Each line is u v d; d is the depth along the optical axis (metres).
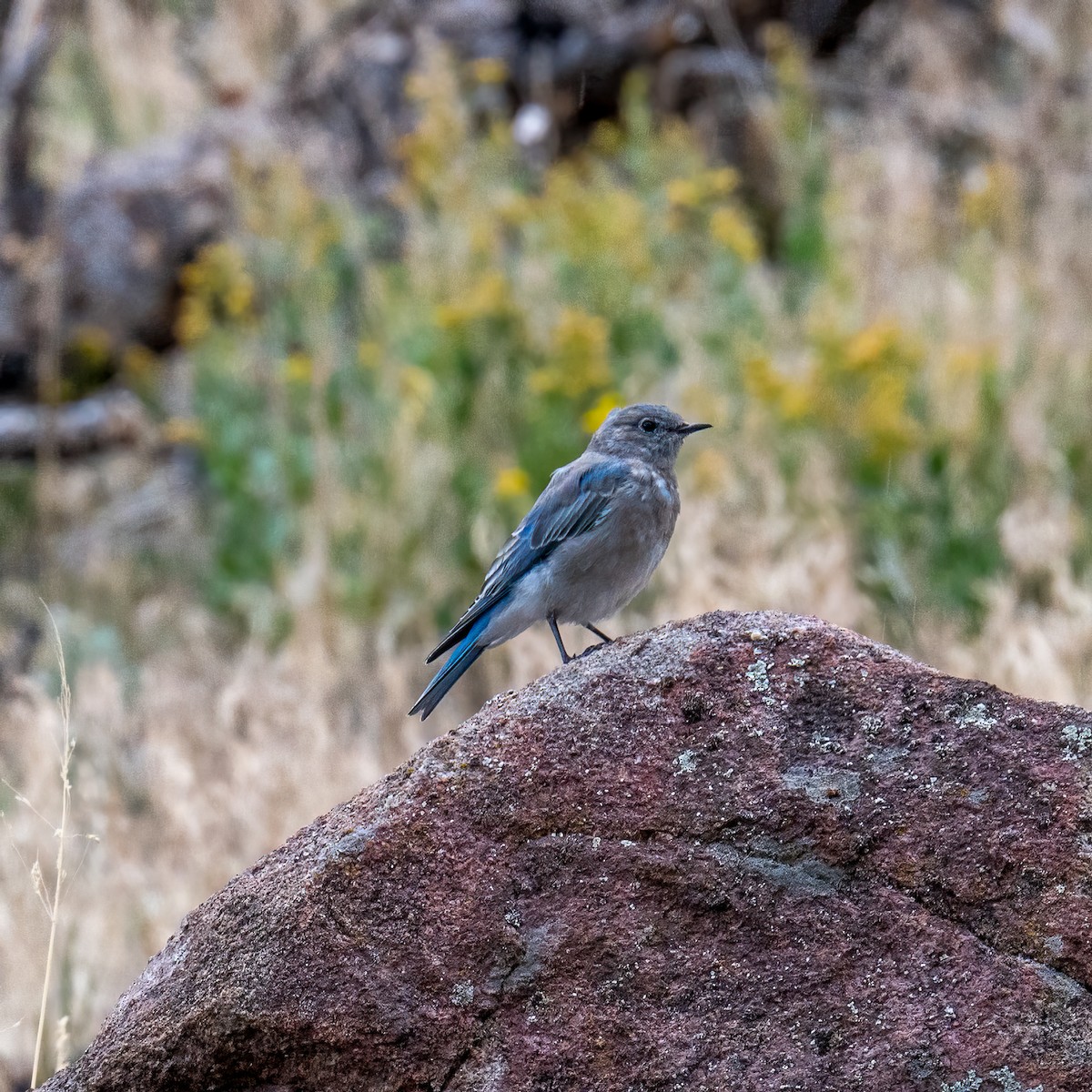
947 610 12.12
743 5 18.98
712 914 5.35
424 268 15.58
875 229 16.83
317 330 15.41
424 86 17.16
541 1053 5.27
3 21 17.52
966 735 5.39
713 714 5.61
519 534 8.55
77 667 13.18
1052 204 17.09
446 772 5.62
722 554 12.67
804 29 19.12
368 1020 5.35
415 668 12.41
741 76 18.66
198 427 15.43
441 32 19.86
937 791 5.32
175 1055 5.55
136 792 10.79
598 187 16.67
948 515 12.59
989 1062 4.97
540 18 19.69
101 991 8.62
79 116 20.89
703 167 17.66
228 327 17.08
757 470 13.27
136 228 17.50
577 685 5.74
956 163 19.84
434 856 5.52
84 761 10.73
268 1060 5.45
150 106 21.08
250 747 10.55
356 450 14.42
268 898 5.62
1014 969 5.07
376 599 13.21
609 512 8.38
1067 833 5.16
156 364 17.52
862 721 5.51
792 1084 5.07
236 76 21.22
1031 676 10.21
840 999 5.17
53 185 17.34
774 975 5.25
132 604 14.95
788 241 16.81
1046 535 12.23
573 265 14.98
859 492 13.02
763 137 18.11
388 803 5.62
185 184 17.77
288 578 13.42
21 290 17.09
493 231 16.11
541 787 5.57
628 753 5.59
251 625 13.74
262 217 15.90
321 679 11.64
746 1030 5.20
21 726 10.80
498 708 5.79
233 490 14.58
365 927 5.45
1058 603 11.40
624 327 14.82
